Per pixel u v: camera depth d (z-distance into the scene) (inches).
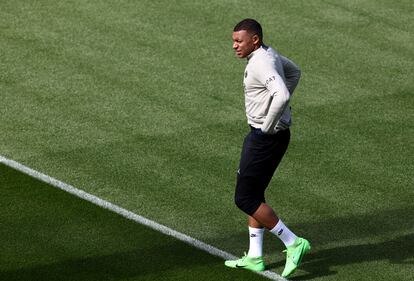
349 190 1450.5
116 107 1668.3
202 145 1562.5
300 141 1585.9
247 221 1360.7
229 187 1448.1
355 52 1909.4
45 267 1231.5
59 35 1909.4
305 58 1877.5
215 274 1229.1
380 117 1673.2
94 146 1544.0
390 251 1299.2
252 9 2055.9
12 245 1274.6
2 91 1701.5
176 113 1657.2
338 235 1334.9
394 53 1915.6
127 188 1432.1
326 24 2012.8
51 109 1652.3
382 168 1515.7
